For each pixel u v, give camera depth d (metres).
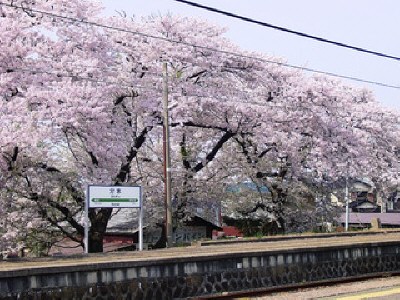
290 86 33.88
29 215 27.52
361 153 35.62
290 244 19.66
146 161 31.38
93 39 28.03
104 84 27.34
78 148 29.84
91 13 28.69
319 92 34.09
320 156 34.75
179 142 32.22
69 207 29.41
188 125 30.89
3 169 25.55
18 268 10.98
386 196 42.84
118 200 21.97
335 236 26.33
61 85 25.72
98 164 27.11
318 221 37.75
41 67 26.25
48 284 11.30
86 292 11.87
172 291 13.37
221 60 31.34
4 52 25.30
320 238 24.55
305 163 35.19
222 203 38.25
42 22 27.42
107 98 27.41
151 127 28.98
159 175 31.91
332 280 16.98
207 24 32.34
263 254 15.38
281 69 33.62
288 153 33.62
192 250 18.20
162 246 31.81
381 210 63.44
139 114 28.92
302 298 13.53
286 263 15.95
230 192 37.81
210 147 34.12
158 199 31.70
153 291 13.01
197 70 31.16
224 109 30.84
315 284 16.39
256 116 31.70
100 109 25.34
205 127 31.55
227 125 31.75
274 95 33.97
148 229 34.41
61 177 27.47
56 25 27.75
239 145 34.94
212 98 30.19
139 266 12.80
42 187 27.39
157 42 30.12
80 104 24.98
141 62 29.59
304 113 33.59
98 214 27.88
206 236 37.31
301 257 16.38
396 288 15.20
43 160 27.03
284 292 15.19
